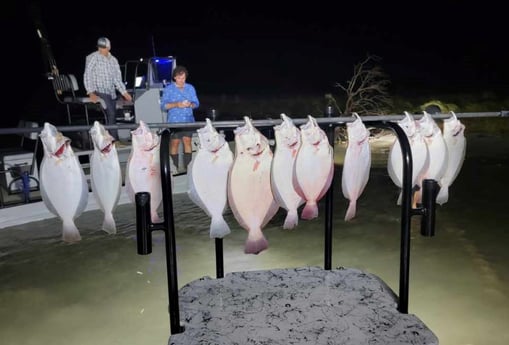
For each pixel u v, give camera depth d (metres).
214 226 2.45
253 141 2.40
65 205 2.40
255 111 16.34
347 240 5.51
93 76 7.03
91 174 2.44
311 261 4.92
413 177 2.69
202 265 4.90
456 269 4.67
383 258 4.96
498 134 12.26
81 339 3.63
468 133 12.49
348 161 2.54
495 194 7.23
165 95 6.38
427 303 3.99
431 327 3.62
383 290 2.71
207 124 2.39
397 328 2.30
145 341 3.58
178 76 6.27
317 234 5.73
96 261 5.10
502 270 4.64
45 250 5.43
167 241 2.27
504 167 8.90
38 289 4.48
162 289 4.42
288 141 2.42
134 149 2.41
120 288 4.46
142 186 2.43
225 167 2.40
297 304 2.56
